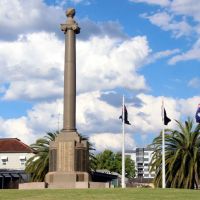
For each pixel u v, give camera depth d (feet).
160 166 186.39
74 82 146.82
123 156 163.94
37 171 209.77
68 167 141.59
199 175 181.16
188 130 186.60
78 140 143.84
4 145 313.94
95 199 92.48
